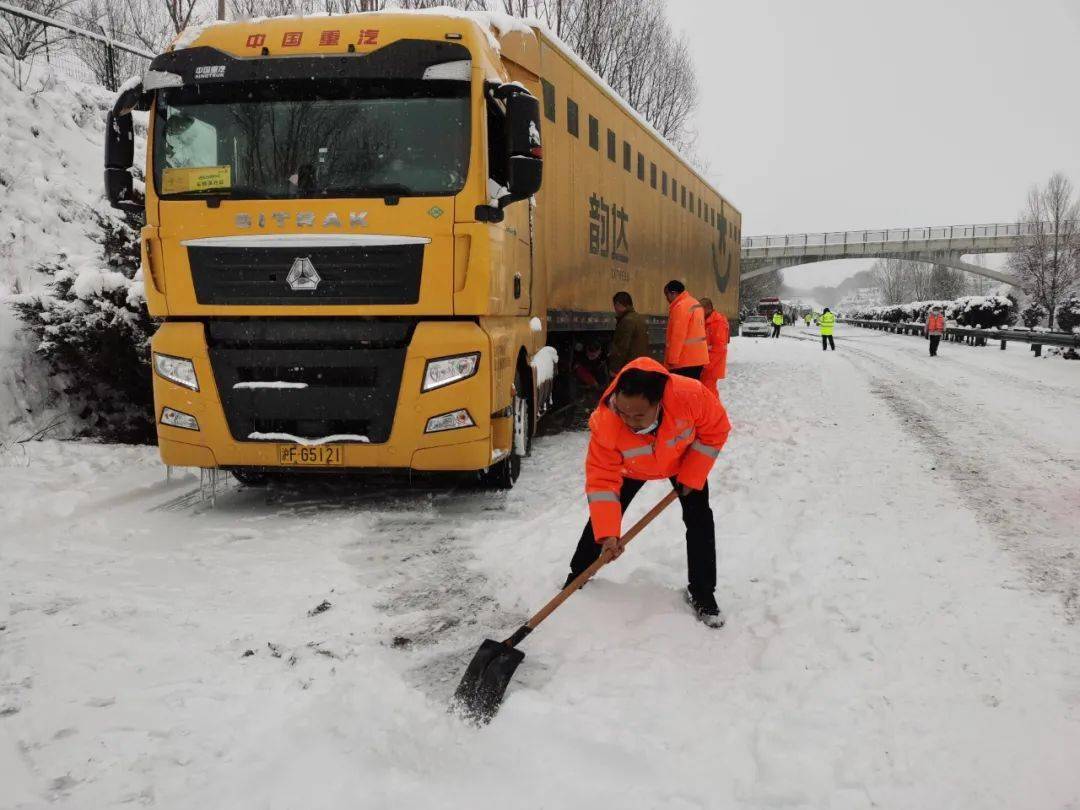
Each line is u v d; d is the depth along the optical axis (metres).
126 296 7.95
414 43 5.43
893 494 6.38
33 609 3.97
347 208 5.31
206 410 5.46
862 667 3.35
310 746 2.75
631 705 3.02
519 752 2.73
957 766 2.66
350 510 6.02
